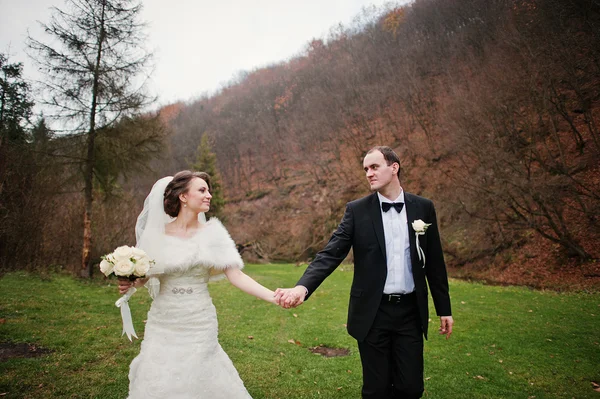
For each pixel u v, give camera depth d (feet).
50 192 42.63
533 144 50.67
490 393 12.90
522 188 46.55
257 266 70.69
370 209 9.43
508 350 17.49
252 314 25.18
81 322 20.63
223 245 8.80
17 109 40.16
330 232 88.69
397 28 116.78
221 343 18.15
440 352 17.29
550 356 16.65
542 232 46.65
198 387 7.63
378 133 100.58
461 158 59.31
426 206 9.52
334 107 114.42
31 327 18.89
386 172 9.29
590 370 14.98
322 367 15.15
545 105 49.26
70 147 41.32
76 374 13.43
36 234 41.81
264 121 154.92
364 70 113.60
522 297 30.83
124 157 42.83
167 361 7.67
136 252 7.95
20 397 11.50
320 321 23.24
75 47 39.40
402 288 8.84
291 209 107.76
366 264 9.03
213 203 108.78
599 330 20.57
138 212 52.47
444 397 12.59
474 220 55.93
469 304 28.07
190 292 8.26
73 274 42.06
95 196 49.90
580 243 45.88
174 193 8.75
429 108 85.35
